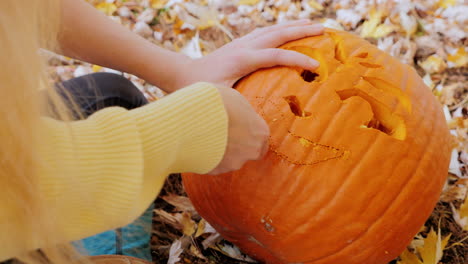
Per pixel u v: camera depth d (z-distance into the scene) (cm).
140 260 108
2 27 56
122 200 71
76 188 67
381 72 109
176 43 204
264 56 109
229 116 84
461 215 147
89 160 67
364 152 100
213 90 80
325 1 218
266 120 104
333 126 101
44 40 67
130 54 113
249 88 109
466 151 162
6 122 58
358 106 103
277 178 102
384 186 100
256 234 111
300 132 101
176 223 147
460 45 198
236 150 89
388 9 208
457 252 140
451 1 211
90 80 126
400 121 105
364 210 100
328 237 103
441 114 115
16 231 65
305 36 117
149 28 205
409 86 110
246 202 106
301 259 110
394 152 101
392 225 102
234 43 118
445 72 189
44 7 67
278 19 212
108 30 111
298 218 102
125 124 71
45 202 64
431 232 140
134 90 140
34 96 61
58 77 172
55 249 69
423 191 104
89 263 78
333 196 100
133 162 70
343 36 118
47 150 63
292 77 107
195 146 80
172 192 156
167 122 75
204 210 121
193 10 211
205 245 142
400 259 137
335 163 100
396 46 194
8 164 60
